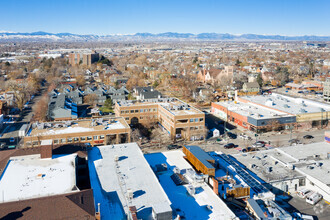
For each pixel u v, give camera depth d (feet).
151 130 447.42
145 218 165.78
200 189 209.46
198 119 404.77
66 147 253.44
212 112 553.64
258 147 369.50
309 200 239.30
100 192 194.29
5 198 173.06
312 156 297.94
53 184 190.70
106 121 380.99
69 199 163.02
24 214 150.30
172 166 252.83
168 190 207.82
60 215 152.35
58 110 498.28
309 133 428.97
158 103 475.72
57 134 327.06
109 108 600.39
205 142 393.91
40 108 548.72
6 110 543.80
